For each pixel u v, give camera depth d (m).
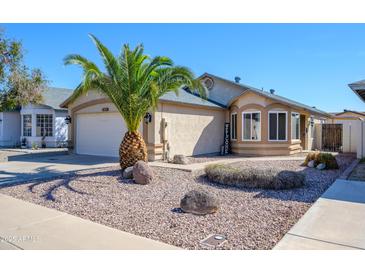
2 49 13.63
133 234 4.90
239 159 15.69
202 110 18.02
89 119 17.66
